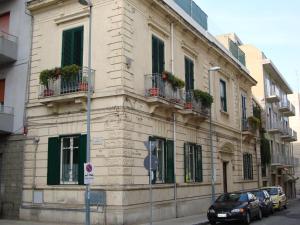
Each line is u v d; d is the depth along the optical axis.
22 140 19.97
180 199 21.08
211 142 23.52
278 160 45.00
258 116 39.34
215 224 18.75
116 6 18.11
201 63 25.64
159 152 19.89
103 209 16.73
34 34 20.61
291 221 19.92
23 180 19.53
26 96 20.19
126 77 17.62
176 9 22.67
